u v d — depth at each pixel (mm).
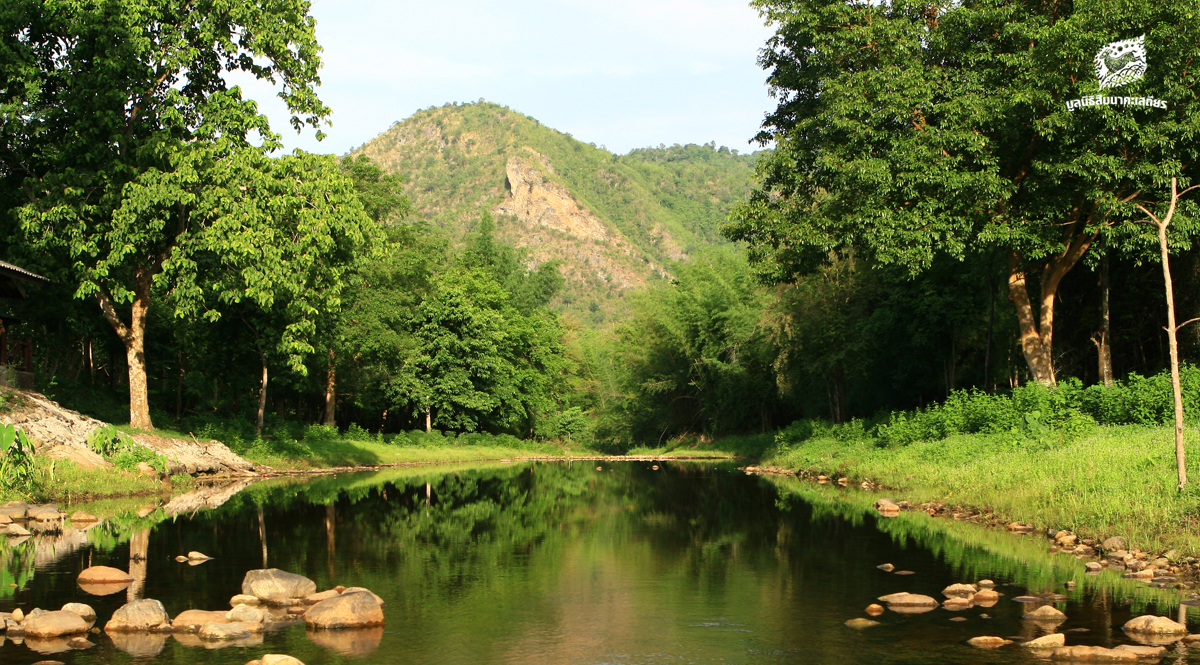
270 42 27016
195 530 14234
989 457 18984
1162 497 12289
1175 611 8242
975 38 24469
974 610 8422
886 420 30203
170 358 38938
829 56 24781
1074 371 30359
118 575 9891
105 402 32312
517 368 60094
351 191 28328
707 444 57000
